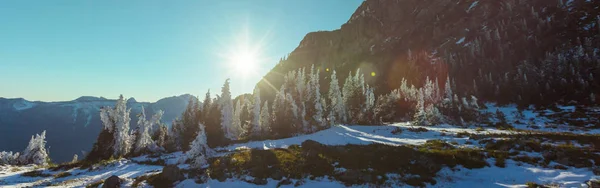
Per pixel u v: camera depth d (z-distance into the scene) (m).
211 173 24.95
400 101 97.12
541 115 72.00
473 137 37.41
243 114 99.31
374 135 48.59
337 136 49.16
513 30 154.38
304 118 68.69
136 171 34.75
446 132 45.69
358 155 28.70
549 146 27.36
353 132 53.38
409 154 28.56
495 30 163.00
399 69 185.12
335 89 94.38
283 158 28.86
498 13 184.88
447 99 85.31
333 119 71.56
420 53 186.00
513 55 133.50
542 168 22.39
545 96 87.38
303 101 81.44
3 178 36.69
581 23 133.12
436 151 29.09
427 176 22.20
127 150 58.28
